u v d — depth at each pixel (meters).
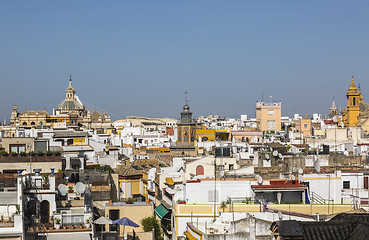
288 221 34.06
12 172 71.06
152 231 68.19
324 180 66.62
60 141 107.81
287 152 103.19
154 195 89.75
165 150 154.88
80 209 57.47
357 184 69.88
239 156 96.38
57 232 52.62
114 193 80.50
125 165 108.69
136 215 70.31
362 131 168.75
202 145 152.12
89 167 85.56
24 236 47.81
